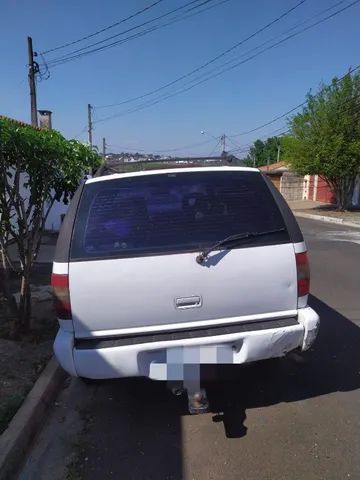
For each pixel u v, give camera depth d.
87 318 3.11
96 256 3.11
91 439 3.34
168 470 2.96
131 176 3.42
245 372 4.25
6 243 5.07
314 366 4.39
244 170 3.52
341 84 23.95
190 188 3.38
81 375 3.13
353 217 22.23
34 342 4.94
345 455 3.03
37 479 2.92
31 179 5.00
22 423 3.31
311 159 24.48
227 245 3.18
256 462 2.99
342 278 8.31
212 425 3.45
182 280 3.13
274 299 3.26
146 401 3.85
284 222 3.32
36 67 20.36
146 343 3.08
